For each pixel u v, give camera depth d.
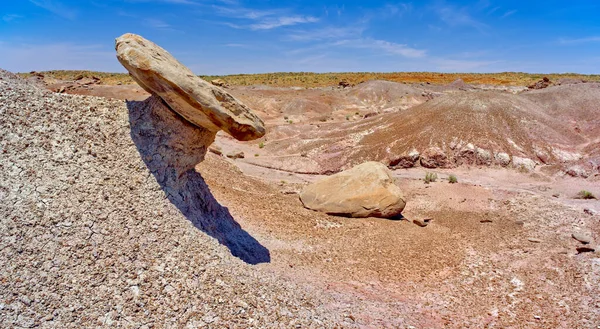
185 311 7.75
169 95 10.88
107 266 8.03
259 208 16.81
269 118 55.38
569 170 27.28
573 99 41.25
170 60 11.45
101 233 8.67
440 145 32.62
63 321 6.73
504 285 11.95
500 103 38.31
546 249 14.34
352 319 9.02
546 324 9.75
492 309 10.55
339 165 32.25
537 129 34.56
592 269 12.20
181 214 10.98
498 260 13.80
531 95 44.38
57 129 10.64
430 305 10.66
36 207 8.45
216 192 16.94
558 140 33.62
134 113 12.10
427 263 13.52
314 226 16.16
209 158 23.52
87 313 7.00
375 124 39.81
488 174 29.38
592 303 10.53
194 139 12.14
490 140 32.50
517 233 16.47
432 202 21.94
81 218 8.73
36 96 11.38
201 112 10.98
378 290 11.36
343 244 14.72
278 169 31.88
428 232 16.73
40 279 7.21
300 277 11.39
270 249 13.40
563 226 16.69
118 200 9.77
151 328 7.16
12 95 10.91
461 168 30.75
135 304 7.50
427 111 38.62
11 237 7.67
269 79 103.19
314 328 8.20
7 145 9.54
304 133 41.53
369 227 16.50
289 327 8.03
